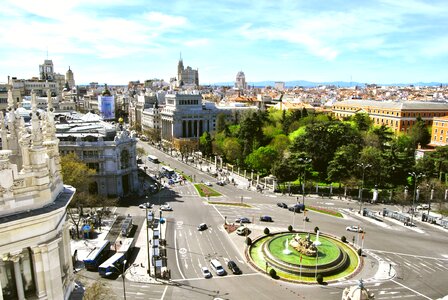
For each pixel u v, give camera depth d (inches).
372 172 5546.3
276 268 3203.7
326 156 6318.9
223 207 4899.1
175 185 6003.9
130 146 5516.7
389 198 5246.1
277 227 4180.6
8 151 801.6
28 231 836.6
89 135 5221.5
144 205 4857.3
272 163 6456.7
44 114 1055.0
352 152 5816.9
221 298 2743.6
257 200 5241.1
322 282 2972.4
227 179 6348.4
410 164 5836.6
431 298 2763.3
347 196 5457.7
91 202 4355.3
